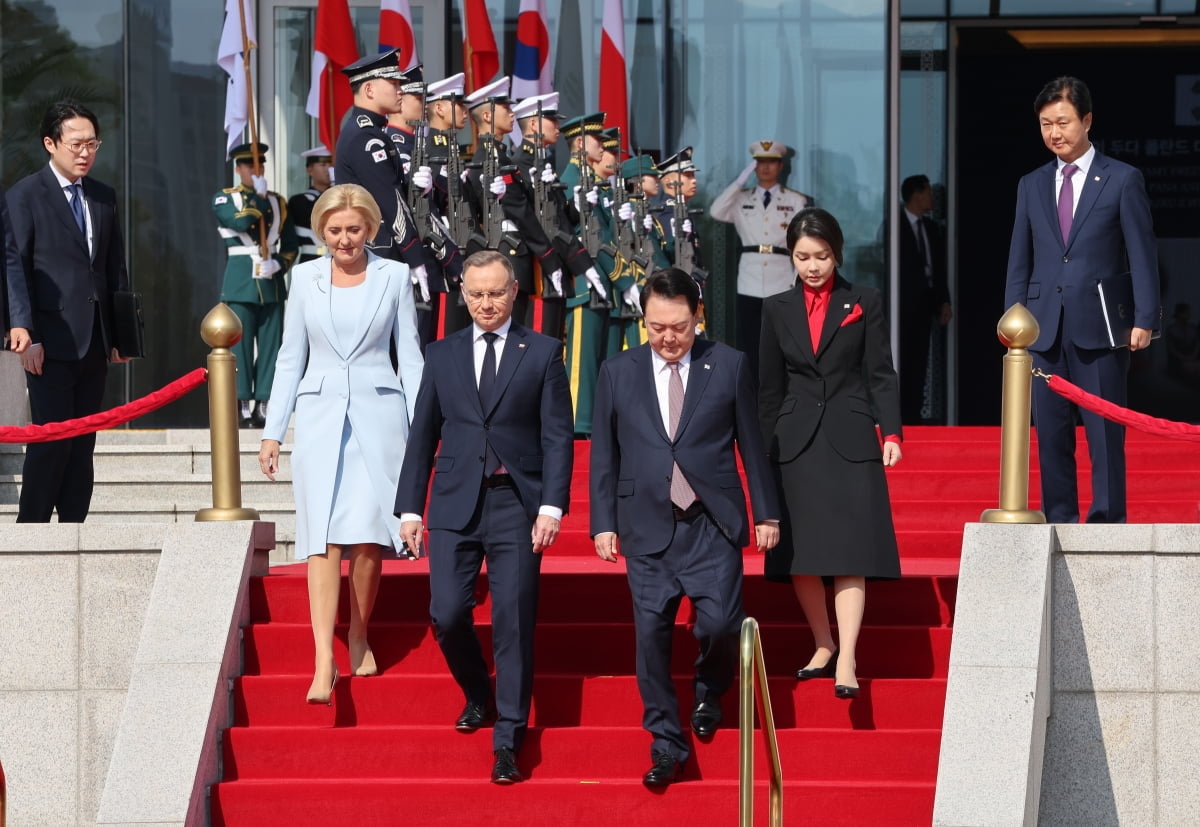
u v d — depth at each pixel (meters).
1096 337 15.13
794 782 12.99
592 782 12.94
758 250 28.06
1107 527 13.62
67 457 16.33
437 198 19.00
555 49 28.84
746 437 12.93
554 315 20.62
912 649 14.14
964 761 12.29
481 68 26.64
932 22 28.81
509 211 19.72
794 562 13.14
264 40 28.64
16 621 14.52
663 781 12.68
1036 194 15.55
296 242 25.14
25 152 28.20
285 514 19.16
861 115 28.56
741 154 28.67
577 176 22.77
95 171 28.23
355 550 13.61
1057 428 15.35
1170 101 29.83
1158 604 13.58
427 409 13.10
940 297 28.64
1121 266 15.40
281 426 13.58
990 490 19.16
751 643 10.77
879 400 13.34
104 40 28.27
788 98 28.61
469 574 12.93
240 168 24.52
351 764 13.46
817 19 28.59
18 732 14.51
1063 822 13.70
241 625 14.26
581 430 22.45
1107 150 29.97
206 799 13.08
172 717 13.20
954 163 28.73
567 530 18.17
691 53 28.77
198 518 14.67
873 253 28.48
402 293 13.74
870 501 13.17
